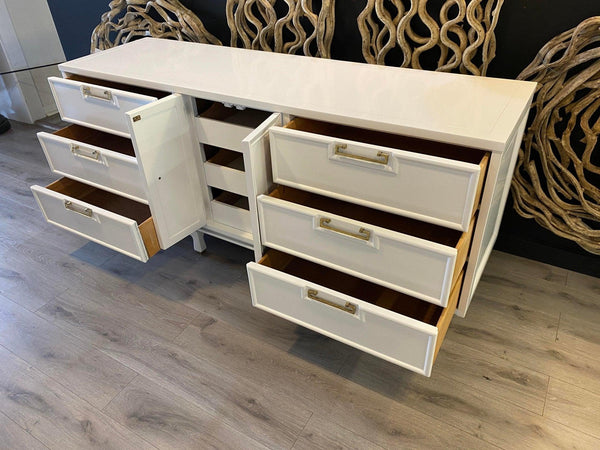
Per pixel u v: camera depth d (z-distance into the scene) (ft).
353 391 4.54
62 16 8.32
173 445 4.16
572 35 4.41
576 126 5.04
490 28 4.69
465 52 4.90
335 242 4.10
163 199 5.13
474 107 4.05
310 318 4.30
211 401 4.50
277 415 4.35
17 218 7.19
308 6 5.58
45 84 9.30
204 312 5.47
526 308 5.32
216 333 5.20
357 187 3.99
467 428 4.17
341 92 4.47
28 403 4.54
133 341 5.14
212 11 6.57
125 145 6.21
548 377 4.57
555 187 5.29
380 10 5.09
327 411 4.37
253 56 5.64
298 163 4.15
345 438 4.15
